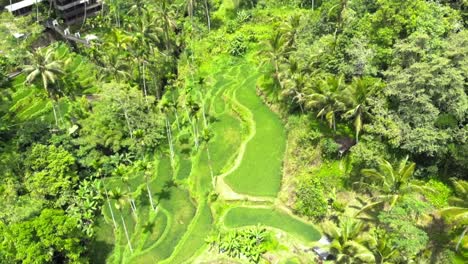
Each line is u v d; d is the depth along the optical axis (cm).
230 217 6688
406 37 6981
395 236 5194
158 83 9881
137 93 8725
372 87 6212
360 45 6919
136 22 9962
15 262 5472
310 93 6825
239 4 11706
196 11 11688
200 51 10544
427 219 5700
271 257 5994
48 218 5612
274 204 6762
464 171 5978
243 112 8525
